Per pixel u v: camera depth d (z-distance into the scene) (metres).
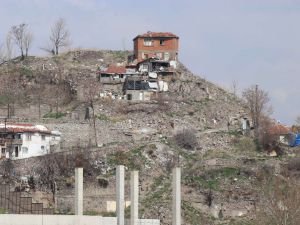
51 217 151.38
